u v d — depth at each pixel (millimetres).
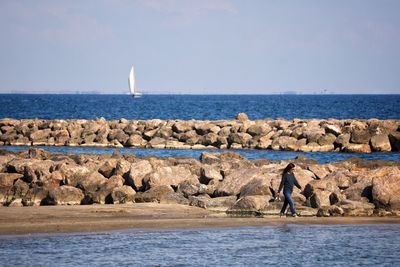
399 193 97625
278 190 96938
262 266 71062
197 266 70438
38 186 113438
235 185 107438
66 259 72062
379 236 85000
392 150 199375
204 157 143625
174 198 107188
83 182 113375
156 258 73125
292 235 85000
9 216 93250
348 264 72688
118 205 103312
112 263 70938
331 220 93750
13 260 71375
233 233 85688
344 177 106875
